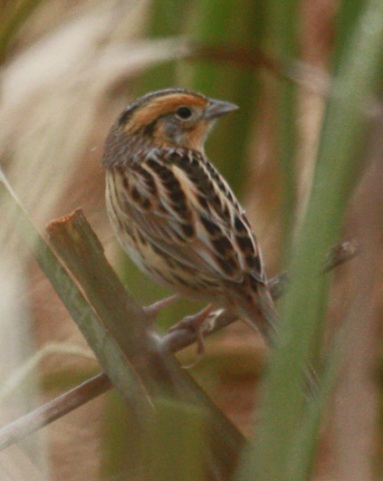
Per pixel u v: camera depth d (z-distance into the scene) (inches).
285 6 107.7
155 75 108.6
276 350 79.8
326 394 86.4
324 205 78.8
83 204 112.7
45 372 110.2
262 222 111.7
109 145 108.5
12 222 103.9
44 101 108.1
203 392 104.3
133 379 104.0
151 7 108.1
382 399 107.3
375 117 90.9
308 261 78.6
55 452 110.7
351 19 105.4
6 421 104.5
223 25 107.8
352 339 86.7
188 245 107.2
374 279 87.4
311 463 88.6
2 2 108.0
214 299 106.9
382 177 88.7
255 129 110.0
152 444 101.6
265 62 107.8
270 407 79.2
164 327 107.6
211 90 108.7
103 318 104.5
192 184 107.7
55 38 107.7
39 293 112.9
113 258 112.2
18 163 108.7
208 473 104.1
